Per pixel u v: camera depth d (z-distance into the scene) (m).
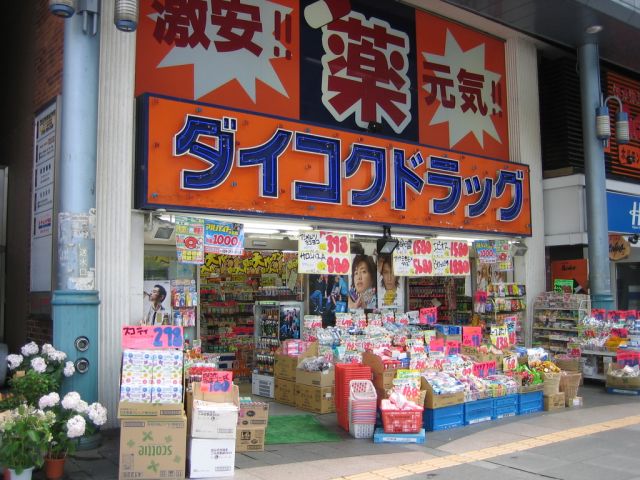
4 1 10.78
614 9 10.76
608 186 13.08
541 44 12.93
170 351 5.73
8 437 4.92
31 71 9.05
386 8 11.10
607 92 13.80
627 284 14.09
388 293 11.52
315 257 9.19
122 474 5.26
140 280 7.66
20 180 9.29
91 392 6.27
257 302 10.24
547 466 5.89
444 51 11.86
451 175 10.81
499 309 11.55
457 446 6.69
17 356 6.09
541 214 12.62
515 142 12.50
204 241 8.07
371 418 7.09
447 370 8.02
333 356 8.79
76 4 6.45
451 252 10.88
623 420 8.02
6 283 9.70
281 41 9.69
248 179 8.35
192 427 5.52
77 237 6.28
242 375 11.06
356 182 9.55
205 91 8.81
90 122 6.43
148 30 8.38
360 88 10.59
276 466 5.91
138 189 7.59
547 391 8.73
